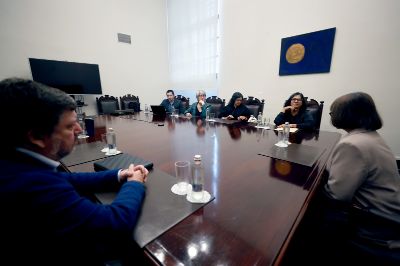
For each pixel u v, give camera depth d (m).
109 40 4.32
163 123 2.35
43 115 0.42
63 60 3.77
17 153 0.43
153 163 1.04
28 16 3.34
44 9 3.48
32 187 0.39
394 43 2.44
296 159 1.08
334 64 2.90
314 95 3.17
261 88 3.77
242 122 2.34
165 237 0.51
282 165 1.01
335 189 0.93
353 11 2.66
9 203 0.37
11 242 0.39
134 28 4.66
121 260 0.51
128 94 4.64
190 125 2.21
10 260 0.40
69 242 0.43
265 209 0.63
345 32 2.75
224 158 1.12
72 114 0.50
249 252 0.46
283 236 0.52
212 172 0.93
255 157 1.13
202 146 1.36
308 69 3.14
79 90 3.91
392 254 0.73
